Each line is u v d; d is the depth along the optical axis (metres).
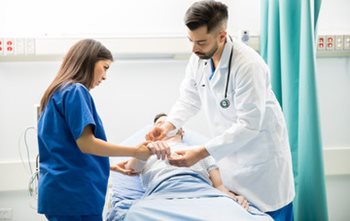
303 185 2.23
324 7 3.04
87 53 1.65
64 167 1.59
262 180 1.91
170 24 2.90
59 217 1.60
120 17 2.84
